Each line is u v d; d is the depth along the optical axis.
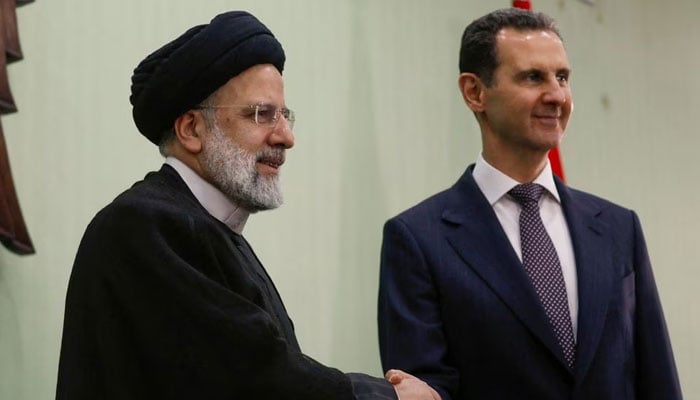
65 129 7.53
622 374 6.81
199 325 4.99
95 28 7.80
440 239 7.04
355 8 9.70
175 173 5.62
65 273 7.43
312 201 9.11
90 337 5.08
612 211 7.37
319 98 9.28
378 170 9.72
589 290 6.86
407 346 6.70
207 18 8.60
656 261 13.33
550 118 7.14
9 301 7.07
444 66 10.54
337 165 9.37
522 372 6.68
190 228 5.21
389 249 7.10
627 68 13.27
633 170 13.15
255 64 5.69
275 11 9.01
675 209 13.77
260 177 5.64
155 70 5.63
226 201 5.69
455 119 10.59
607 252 7.09
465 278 6.86
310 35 9.27
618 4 13.24
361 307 9.45
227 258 5.30
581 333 6.73
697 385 13.60
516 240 7.10
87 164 7.64
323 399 5.04
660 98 13.76
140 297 5.04
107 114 7.82
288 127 5.77
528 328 6.73
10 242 6.70
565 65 7.26
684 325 13.59
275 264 8.75
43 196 7.34
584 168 12.34
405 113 10.06
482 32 7.34
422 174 10.16
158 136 5.75
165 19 8.30
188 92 5.58
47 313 7.29
